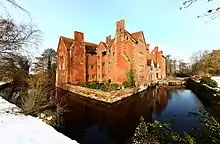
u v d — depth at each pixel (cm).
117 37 3875
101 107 2359
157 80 5609
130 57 3716
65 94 3294
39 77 1939
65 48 4212
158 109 2197
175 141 556
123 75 3747
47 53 6153
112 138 1370
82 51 4400
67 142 755
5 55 1166
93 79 4644
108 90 2769
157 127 636
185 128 1149
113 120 1831
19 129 928
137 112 2100
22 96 1695
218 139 490
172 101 2678
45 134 853
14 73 1341
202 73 5603
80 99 2855
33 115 1382
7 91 2906
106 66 4341
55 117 1547
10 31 1102
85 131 1527
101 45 4609
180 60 9606
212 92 2119
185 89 4169
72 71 4194
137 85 3734
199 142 525
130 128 1592
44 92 1817
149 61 5394
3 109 1402
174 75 7938
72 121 1781
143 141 601
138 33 4153
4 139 783
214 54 4422
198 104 2309
